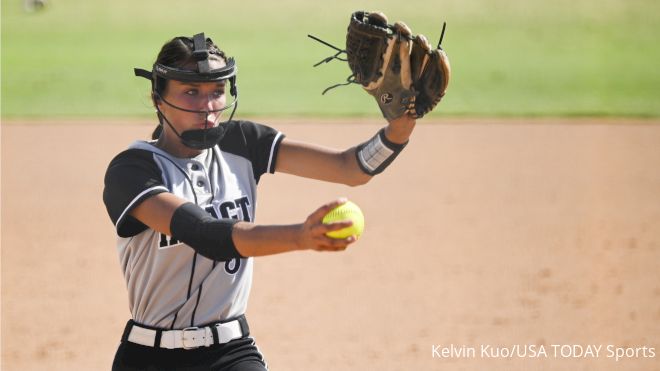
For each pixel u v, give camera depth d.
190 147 13.59
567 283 30.08
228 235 11.44
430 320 26.91
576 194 42.53
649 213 39.00
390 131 14.48
